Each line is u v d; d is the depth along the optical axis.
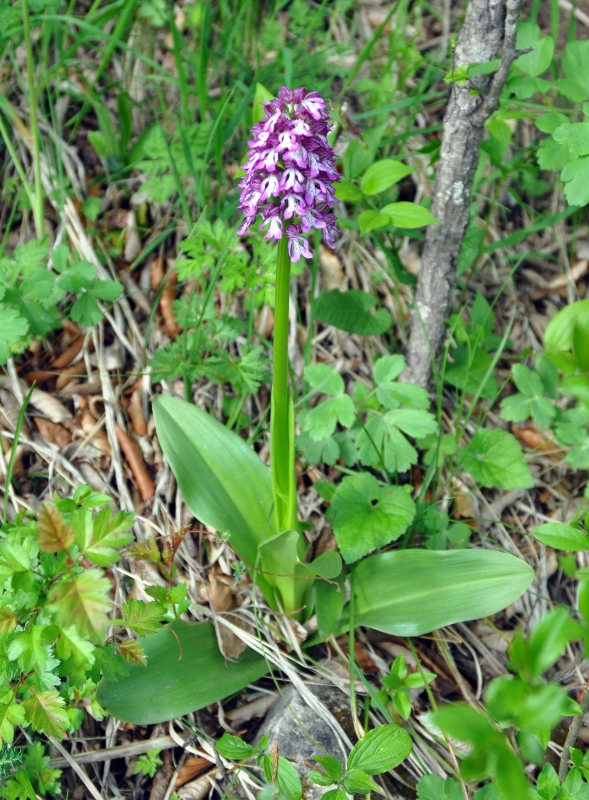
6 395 0.69
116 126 0.85
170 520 0.65
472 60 0.58
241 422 0.71
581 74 0.59
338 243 0.81
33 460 0.68
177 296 0.77
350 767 0.47
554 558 0.70
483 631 0.66
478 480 0.66
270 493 0.58
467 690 0.62
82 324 0.67
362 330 0.72
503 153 0.66
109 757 0.55
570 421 0.71
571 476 0.76
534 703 0.29
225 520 0.57
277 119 0.41
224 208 0.78
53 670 0.47
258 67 0.84
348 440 0.68
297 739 0.55
